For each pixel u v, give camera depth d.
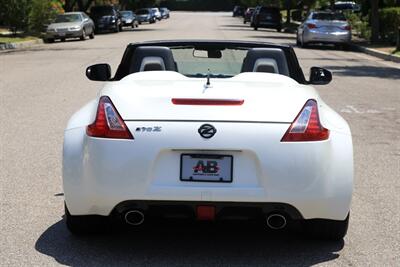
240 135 5.23
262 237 6.29
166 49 6.90
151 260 5.64
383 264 5.59
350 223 6.71
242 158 5.25
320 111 5.62
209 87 5.58
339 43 34.66
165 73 6.13
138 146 5.25
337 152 5.46
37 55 29.66
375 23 36.72
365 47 33.56
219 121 5.26
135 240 6.16
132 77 6.03
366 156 9.91
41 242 6.06
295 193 5.26
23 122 12.46
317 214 5.43
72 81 19.28
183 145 5.21
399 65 26.06
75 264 5.53
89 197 5.40
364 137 11.32
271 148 5.23
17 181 8.27
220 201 5.24
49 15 48.03
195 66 7.03
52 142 10.66
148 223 6.69
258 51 6.81
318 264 5.59
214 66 7.02
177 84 5.67
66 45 37.56
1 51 33.66
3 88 17.62
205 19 106.69
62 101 15.19
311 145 5.29
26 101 15.18
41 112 13.62
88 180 5.38
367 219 6.86
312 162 5.27
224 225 6.66
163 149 5.23
